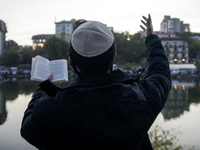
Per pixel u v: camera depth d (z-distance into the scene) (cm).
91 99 88
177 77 4503
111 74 95
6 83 2928
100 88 90
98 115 87
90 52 91
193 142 582
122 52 6100
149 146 104
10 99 1487
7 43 9688
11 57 7069
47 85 96
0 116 945
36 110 92
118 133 86
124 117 88
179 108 1165
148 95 99
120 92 91
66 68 140
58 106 89
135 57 6134
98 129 85
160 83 108
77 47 93
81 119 86
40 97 108
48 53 6025
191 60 6656
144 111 93
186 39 6438
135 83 102
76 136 87
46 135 89
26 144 589
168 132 683
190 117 931
